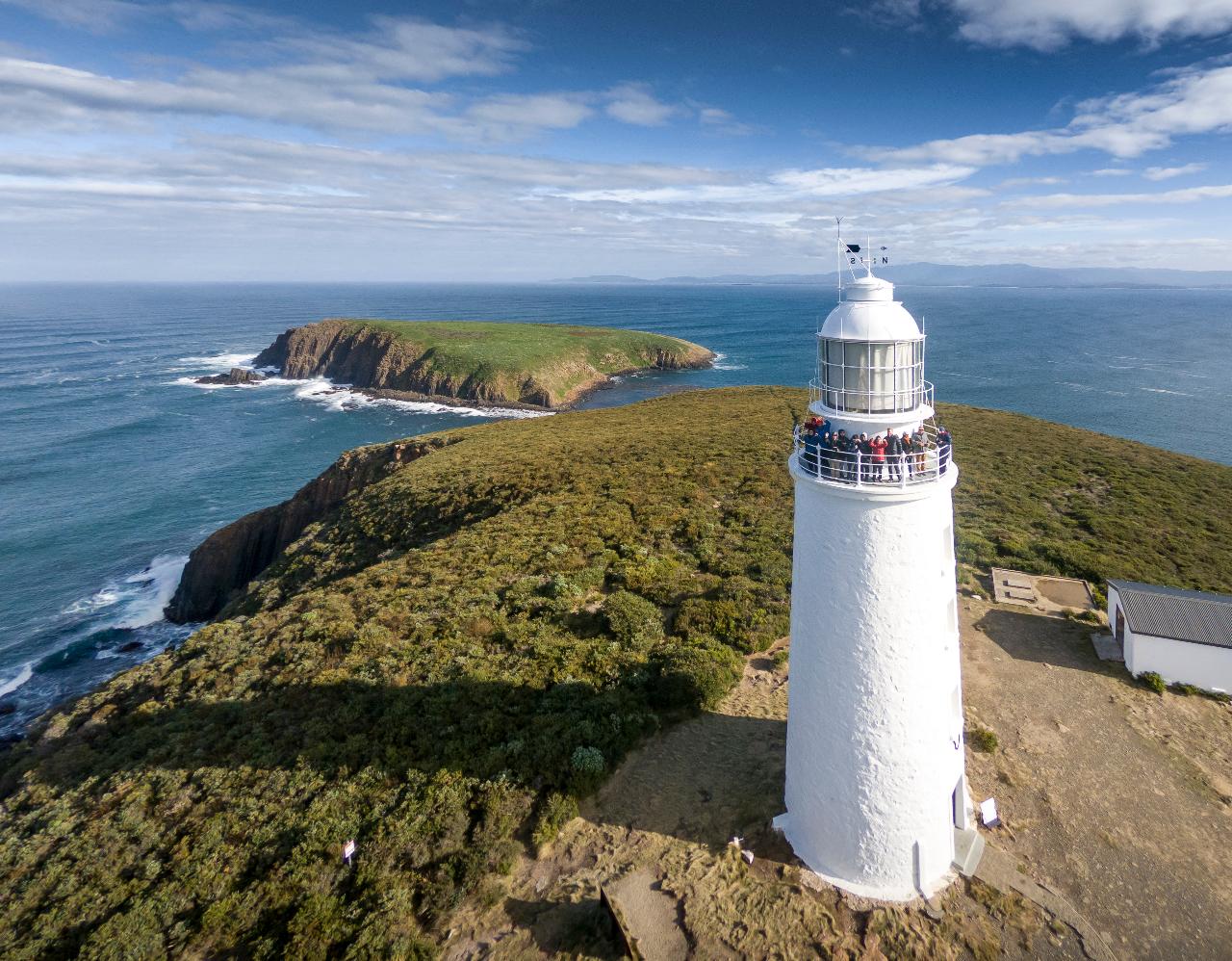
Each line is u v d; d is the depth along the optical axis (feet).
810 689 40.22
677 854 44.83
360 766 55.06
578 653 67.21
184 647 82.94
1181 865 44.60
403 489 127.13
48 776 61.87
